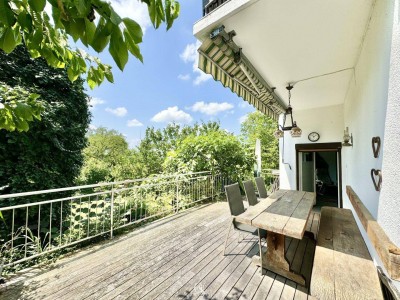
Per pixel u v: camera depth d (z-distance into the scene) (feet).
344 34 7.04
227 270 7.58
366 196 7.23
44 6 1.67
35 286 6.64
